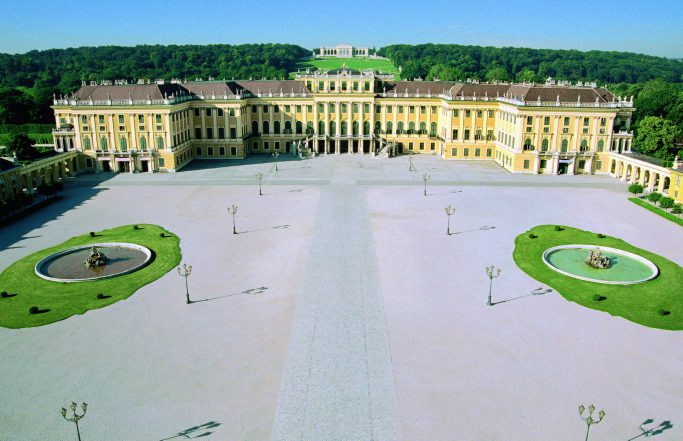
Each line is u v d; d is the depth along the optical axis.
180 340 60.47
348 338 60.78
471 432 46.00
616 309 68.06
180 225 101.00
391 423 47.09
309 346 59.19
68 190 128.12
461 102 162.88
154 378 53.50
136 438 45.47
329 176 141.88
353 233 95.94
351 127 174.50
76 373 54.41
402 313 66.62
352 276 77.44
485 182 135.88
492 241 92.31
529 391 51.47
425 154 176.38
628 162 136.38
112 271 80.12
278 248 88.50
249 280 76.19
